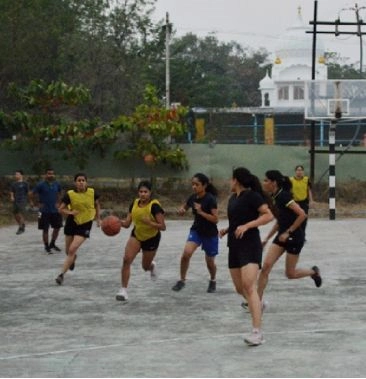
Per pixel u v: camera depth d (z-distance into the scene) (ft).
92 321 45.19
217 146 123.34
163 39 194.59
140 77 181.78
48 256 74.33
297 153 123.03
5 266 68.13
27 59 139.74
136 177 123.24
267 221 39.22
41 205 76.33
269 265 46.88
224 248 77.56
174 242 82.84
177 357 36.22
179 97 249.14
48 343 39.83
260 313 38.50
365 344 38.22
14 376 33.40
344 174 124.98
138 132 122.11
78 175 59.06
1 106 139.54
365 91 113.39
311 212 114.93
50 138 120.57
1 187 120.88
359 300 50.37
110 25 182.60
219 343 38.88
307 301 49.98
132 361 35.68
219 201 118.11
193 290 54.70
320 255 71.26
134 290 55.06
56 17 155.84
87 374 33.58
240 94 345.92
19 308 49.52
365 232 89.97
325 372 33.09
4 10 133.80
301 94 311.06
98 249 77.71
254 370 33.60
